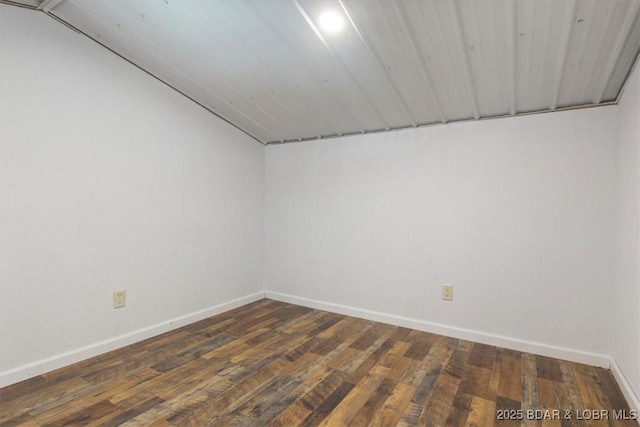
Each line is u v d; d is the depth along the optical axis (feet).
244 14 5.38
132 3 5.55
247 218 10.65
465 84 6.46
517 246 7.33
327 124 9.15
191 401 5.33
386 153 9.00
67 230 6.44
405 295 8.72
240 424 4.79
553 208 6.97
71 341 6.51
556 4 4.36
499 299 7.52
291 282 10.82
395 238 8.86
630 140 5.50
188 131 8.74
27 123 5.90
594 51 5.11
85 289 6.72
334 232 9.91
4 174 5.64
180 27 5.96
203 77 7.62
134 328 7.58
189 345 7.48
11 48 5.71
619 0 4.11
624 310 5.70
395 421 4.87
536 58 5.46
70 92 6.46
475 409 5.15
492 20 4.77
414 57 5.82
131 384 5.82
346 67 6.48
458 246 8.00
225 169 9.84
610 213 6.44
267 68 6.89
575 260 6.77
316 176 10.25
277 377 6.11
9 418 4.82
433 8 4.70
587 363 6.63
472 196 7.82
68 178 6.45
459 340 7.86
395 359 6.86
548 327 7.02
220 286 9.75
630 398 5.20
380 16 5.00
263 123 9.66
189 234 8.81
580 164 6.71
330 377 6.12
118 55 7.21
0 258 5.60
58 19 6.24
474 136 7.78
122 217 7.33
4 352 5.66
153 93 7.91
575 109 6.73
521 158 7.28
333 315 9.65
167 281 8.28
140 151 7.67
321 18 5.25
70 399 5.32
